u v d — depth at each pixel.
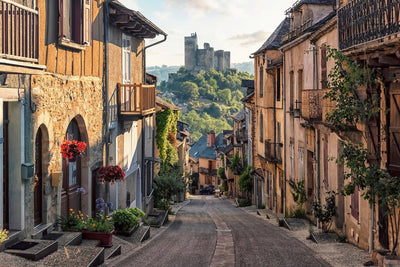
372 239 9.84
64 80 10.23
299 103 17.23
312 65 15.05
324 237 12.52
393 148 8.76
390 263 7.57
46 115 9.30
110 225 10.68
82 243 9.82
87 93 11.86
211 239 13.52
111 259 9.59
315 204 13.45
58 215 10.01
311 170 16.50
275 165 22.56
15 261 7.22
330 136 13.30
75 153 9.89
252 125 29.22
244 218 21.94
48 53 9.34
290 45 18.14
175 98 159.00
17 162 8.24
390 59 7.96
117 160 14.75
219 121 135.88
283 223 16.70
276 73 22.25
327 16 15.04
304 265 9.05
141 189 19.20
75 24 10.91
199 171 72.94
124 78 15.82
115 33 14.48
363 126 9.92
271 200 24.70
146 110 15.16
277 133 22.38
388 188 8.14
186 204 37.72
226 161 47.94
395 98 8.68
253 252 10.79
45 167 9.48
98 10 12.68
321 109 13.28
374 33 8.30
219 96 162.88
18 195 8.27
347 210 11.99
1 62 6.58
